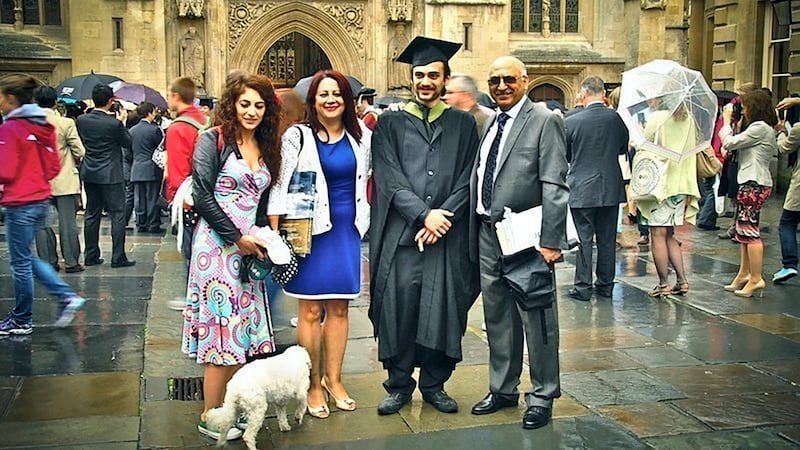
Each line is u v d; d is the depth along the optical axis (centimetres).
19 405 579
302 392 523
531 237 520
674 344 742
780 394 611
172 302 880
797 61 1939
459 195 546
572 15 2694
